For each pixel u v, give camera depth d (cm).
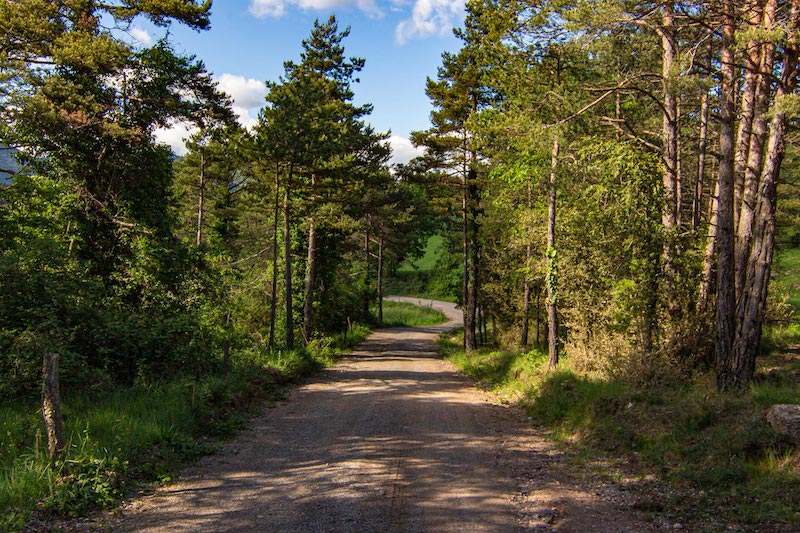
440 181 2706
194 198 3800
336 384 1666
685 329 1164
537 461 819
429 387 1639
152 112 1688
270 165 2225
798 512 539
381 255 5109
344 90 2688
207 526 538
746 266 1066
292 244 2872
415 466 765
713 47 1238
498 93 2342
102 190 1705
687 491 644
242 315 2636
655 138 1688
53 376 664
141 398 1007
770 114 887
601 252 1254
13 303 1120
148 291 1697
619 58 1444
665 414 881
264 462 778
